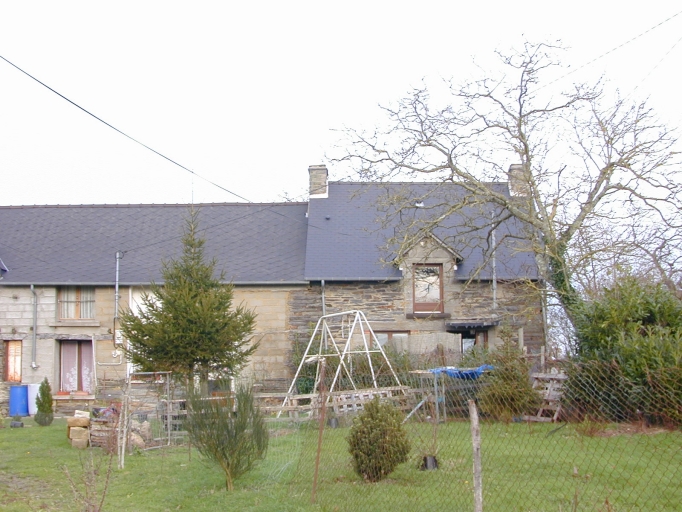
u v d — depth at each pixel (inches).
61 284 956.6
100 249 1035.3
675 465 337.1
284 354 941.2
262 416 430.3
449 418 471.5
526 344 912.3
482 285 949.8
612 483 336.2
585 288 716.7
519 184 781.9
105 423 577.9
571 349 690.2
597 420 358.6
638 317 581.6
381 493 351.6
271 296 957.8
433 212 969.5
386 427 382.0
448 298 943.0
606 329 583.2
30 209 1142.3
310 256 967.6
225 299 756.0
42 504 373.4
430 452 399.2
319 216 1043.9
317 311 951.0
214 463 427.5
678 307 586.6
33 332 956.0
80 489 406.0
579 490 324.8
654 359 478.3
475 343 944.9
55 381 954.7
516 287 847.7
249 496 374.0
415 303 952.3
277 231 1072.2
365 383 731.4
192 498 382.3
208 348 719.7
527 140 740.7
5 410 902.4
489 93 747.4
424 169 748.0
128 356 732.7
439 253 950.4
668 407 329.7
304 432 553.9
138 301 958.4
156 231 1081.4
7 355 962.1
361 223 1029.2
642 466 338.3
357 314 722.2
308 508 340.5
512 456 387.9
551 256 737.6
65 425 756.0
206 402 398.0
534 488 334.6
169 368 718.5
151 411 610.5
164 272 780.6
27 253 1024.9
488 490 337.1
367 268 949.8
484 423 452.8
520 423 439.5
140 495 395.2
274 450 492.4
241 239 1055.6
